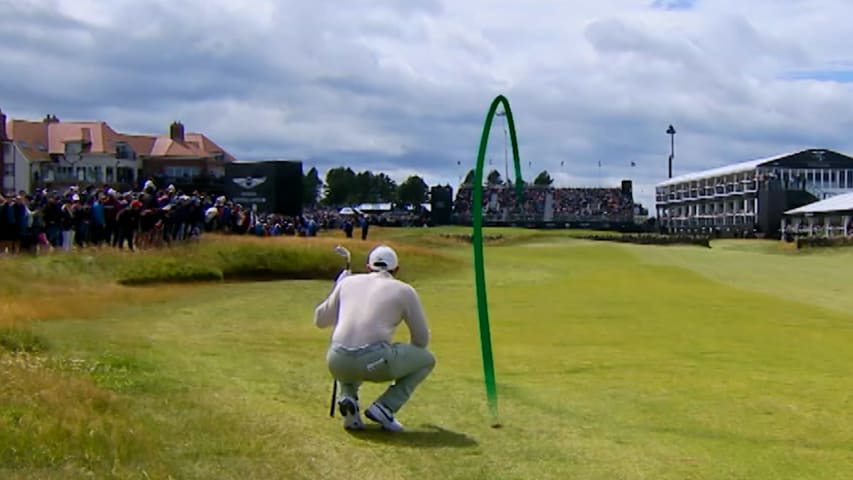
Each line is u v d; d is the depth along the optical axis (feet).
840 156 319.68
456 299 73.87
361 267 94.89
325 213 284.82
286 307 64.44
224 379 32.89
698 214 368.07
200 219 98.07
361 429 25.48
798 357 44.06
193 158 301.84
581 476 22.08
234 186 172.86
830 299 76.59
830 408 31.30
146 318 54.24
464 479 21.38
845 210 240.73
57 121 303.27
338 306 25.57
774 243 226.17
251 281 85.46
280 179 171.01
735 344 48.44
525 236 212.43
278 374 35.06
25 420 21.62
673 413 30.22
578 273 103.04
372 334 24.48
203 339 46.01
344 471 21.34
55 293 60.70
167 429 23.39
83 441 20.89
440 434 25.71
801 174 318.65
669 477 22.26
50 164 289.12
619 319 59.98
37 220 80.53
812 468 23.50
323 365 38.09
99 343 39.55
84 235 85.76
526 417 28.76
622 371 39.11
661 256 141.90
